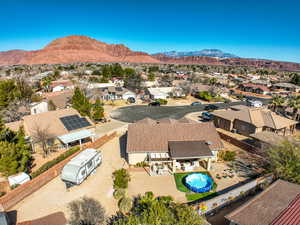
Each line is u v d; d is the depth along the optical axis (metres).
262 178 23.73
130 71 127.56
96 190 24.08
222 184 25.19
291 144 25.05
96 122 50.94
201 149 27.98
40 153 33.22
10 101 54.06
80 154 27.48
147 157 29.30
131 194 23.20
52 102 58.50
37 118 37.22
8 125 36.91
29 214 20.22
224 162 30.66
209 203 19.48
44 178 24.86
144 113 60.66
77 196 22.95
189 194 23.22
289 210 16.06
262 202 17.34
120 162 30.81
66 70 164.50
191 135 30.80
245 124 42.25
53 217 19.72
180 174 27.20
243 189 22.09
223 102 77.56
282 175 23.23
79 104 49.28
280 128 39.66
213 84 116.25
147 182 25.53
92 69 168.50
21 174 24.50
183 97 85.25
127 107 68.12
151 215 14.77
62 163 27.64
